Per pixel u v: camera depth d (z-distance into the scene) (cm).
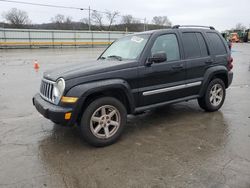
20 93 748
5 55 2203
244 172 308
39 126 476
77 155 362
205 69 518
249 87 832
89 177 305
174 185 286
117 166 330
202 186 282
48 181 297
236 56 2084
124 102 424
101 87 375
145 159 347
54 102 379
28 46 3316
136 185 288
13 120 509
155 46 447
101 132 395
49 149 381
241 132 438
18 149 380
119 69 400
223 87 560
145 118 520
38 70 1255
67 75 371
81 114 380
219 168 318
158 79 446
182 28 503
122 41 516
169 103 475
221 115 532
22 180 299
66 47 3559
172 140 409
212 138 413
